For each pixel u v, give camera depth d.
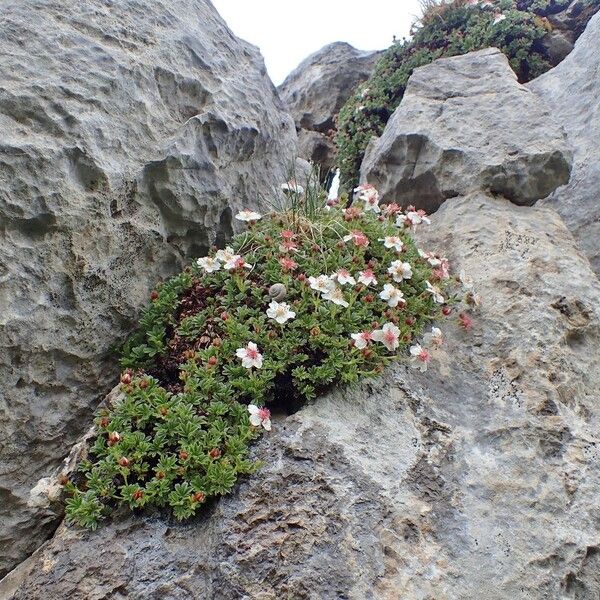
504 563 1.96
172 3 3.23
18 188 2.12
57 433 2.23
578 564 2.01
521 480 2.17
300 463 2.03
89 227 2.33
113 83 2.58
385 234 2.97
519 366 2.52
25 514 2.08
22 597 1.76
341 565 1.80
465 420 2.37
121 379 2.22
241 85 3.40
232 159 3.19
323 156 7.36
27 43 2.41
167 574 1.79
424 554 1.91
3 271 2.07
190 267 2.81
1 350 2.05
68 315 2.26
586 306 2.77
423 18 5.94
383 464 2.11
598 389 2.61
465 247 3.10
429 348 2.63
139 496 1.90
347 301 2.55
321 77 7.77
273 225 3.07
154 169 2.62
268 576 1.75
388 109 5.91
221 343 2.35
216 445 2.03
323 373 2.27
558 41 5.49
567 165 3.37
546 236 3.13
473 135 3.57
